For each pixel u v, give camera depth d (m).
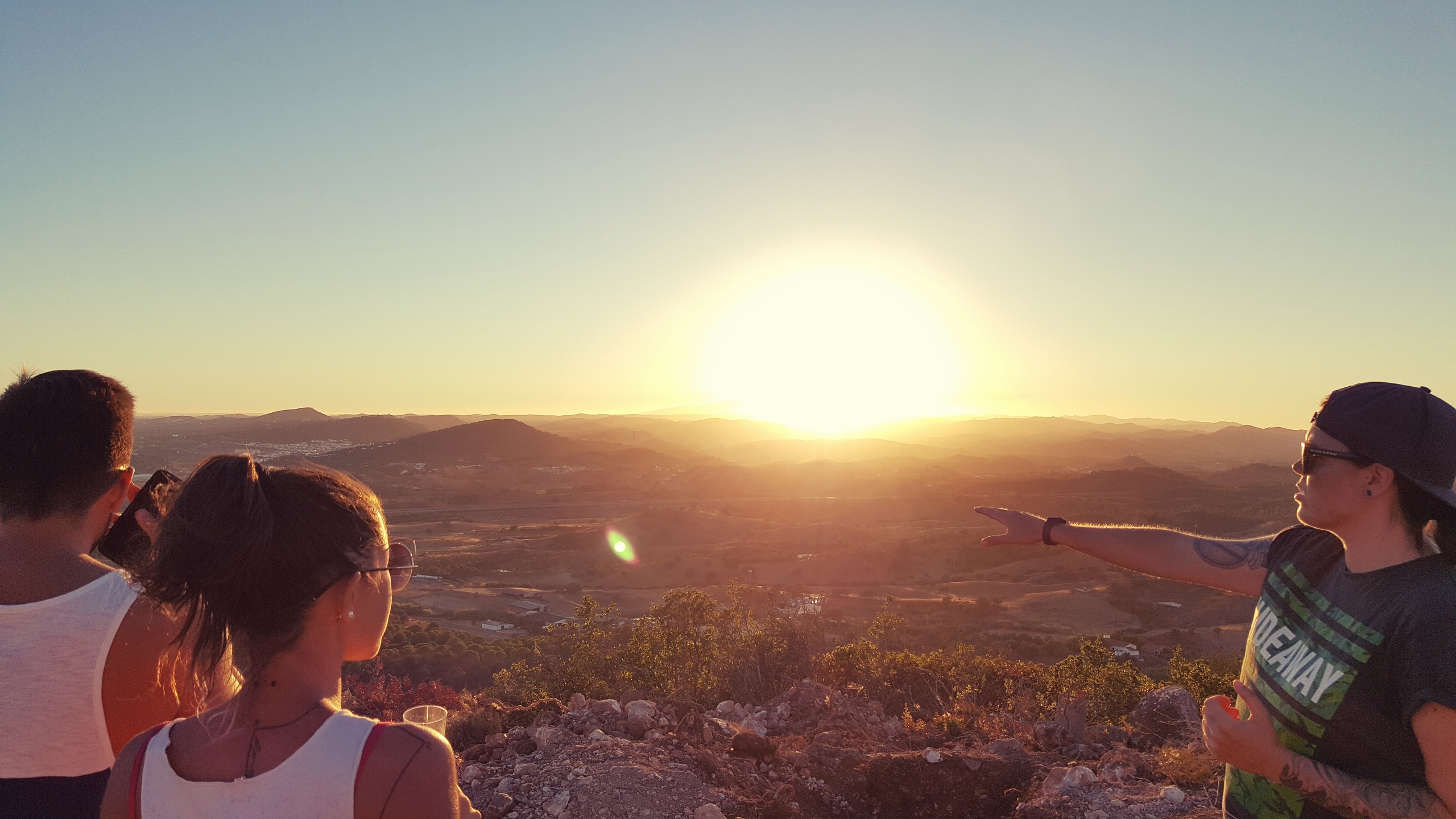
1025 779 4.29
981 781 4.17
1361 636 1.64
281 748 1.20
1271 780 1.70
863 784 4.13
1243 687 1.71
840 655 8.22
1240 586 2.11
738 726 4.80
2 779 1.59
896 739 4.96
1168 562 2.21
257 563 1.16
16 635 1.60
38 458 1.63
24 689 1.58
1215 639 56.19
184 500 1.22
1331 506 1.69
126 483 1.84
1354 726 1.65
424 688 6.28
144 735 1.29
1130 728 5.57
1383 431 1.58
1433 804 1.53
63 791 1.62
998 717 5.96
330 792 1.17
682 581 100.94
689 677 7.60
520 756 4.14
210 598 1.18
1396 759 1.62
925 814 4.09
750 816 3.59
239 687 1.49
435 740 1.25
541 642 35.31
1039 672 8.10
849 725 5.55
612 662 7.97
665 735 4.38
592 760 3.90
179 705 1.70
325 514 1.22
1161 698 5.61
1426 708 1.51
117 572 1.72
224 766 1.21
